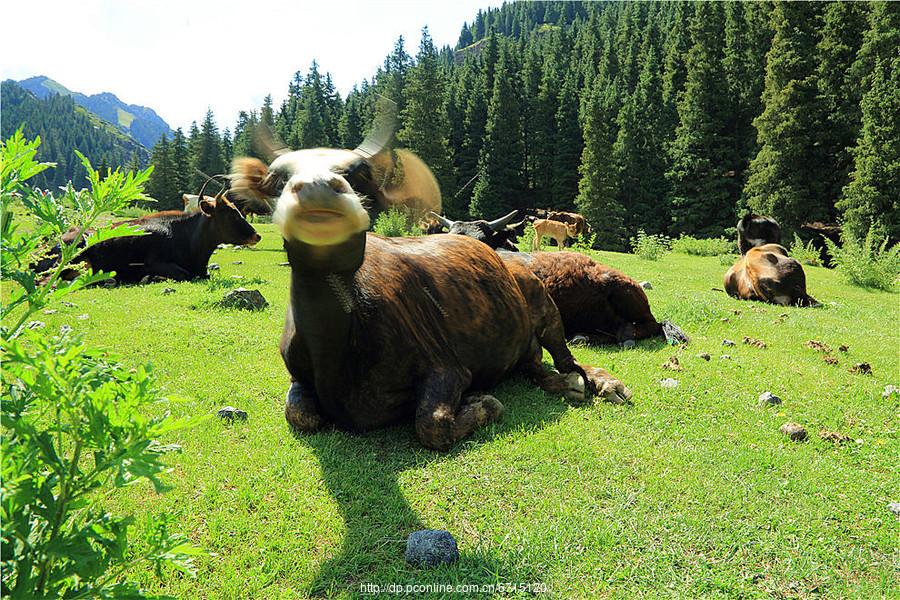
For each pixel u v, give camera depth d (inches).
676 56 2245.3
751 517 131.8
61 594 58.9
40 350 58.4
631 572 111.3
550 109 2381.9
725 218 1770.4
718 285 571.2
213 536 118.3
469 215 2229.3
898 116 1238.9
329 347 149.0
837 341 311.6
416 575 108.7
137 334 264.1
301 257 125.3
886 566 117.2
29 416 61.4
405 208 142.3
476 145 2384.4
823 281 674.8
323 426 171.2
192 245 467.5
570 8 7642.7
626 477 147.2
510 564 112.3
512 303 209.0
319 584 106.2
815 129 1497.3
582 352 269.6
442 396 164.7
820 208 1462.8
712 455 161.0
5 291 308.5
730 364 249.0
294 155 130.6
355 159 130.4
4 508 54.1
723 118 1834.4
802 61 1488.7
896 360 273.1
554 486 141.6
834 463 159.6
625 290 284.2
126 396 58.6
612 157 1889.8
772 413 193.9
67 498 58.1
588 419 185.0
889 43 1419.8
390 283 171.2
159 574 68.6
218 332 272.1
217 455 152.8
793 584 111.0
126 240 444.5
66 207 67.2
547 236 981.8
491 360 200.2
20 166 64.1
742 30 2033.7
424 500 134.0
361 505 131.0
